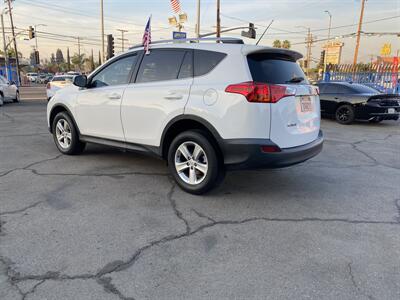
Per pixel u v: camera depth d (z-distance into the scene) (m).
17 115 12.02
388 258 2.93
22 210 3.72
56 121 6.11
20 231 3.25
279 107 3.75
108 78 5.21
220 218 3.65
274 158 3.75
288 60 4.34
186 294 2.42
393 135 9.32
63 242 3.07
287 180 4.99
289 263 2.82
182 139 4.20
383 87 20.73
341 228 3.47
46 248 2.96
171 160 4.38
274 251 3.01
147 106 4.51
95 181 4.71
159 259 2.84
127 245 3.05
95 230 3.31
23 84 53.31
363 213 3.86
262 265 2.79
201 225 3.47
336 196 4.38
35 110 13.83
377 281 2.60
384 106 10.68
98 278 2.58
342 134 9.38
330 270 2.73
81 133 5.68
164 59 4.53
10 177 4.81
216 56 4.04
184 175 4.37
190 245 3.08
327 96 11.62
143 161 5.78
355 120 11.66
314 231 3.39
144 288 2.47
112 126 5.08
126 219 3.57
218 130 3.85
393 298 2.41
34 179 4.75
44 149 6.56
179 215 3.70
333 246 3.11
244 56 3.83
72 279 2.56
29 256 2.84
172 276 2.62
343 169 5.67
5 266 2.70
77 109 5.59
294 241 3.19
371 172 5.52
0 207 3.78
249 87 3.66
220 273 2.67
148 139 4.61
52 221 3.48
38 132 8.49
